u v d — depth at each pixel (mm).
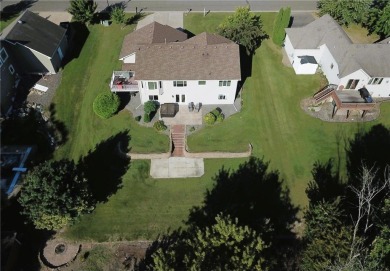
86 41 62188
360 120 51062
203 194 43375
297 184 44312
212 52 49531
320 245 32844
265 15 68938
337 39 53906
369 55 51312
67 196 35469
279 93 54500
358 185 43188
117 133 48844
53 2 69938
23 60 53750
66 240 39312
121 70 56375
